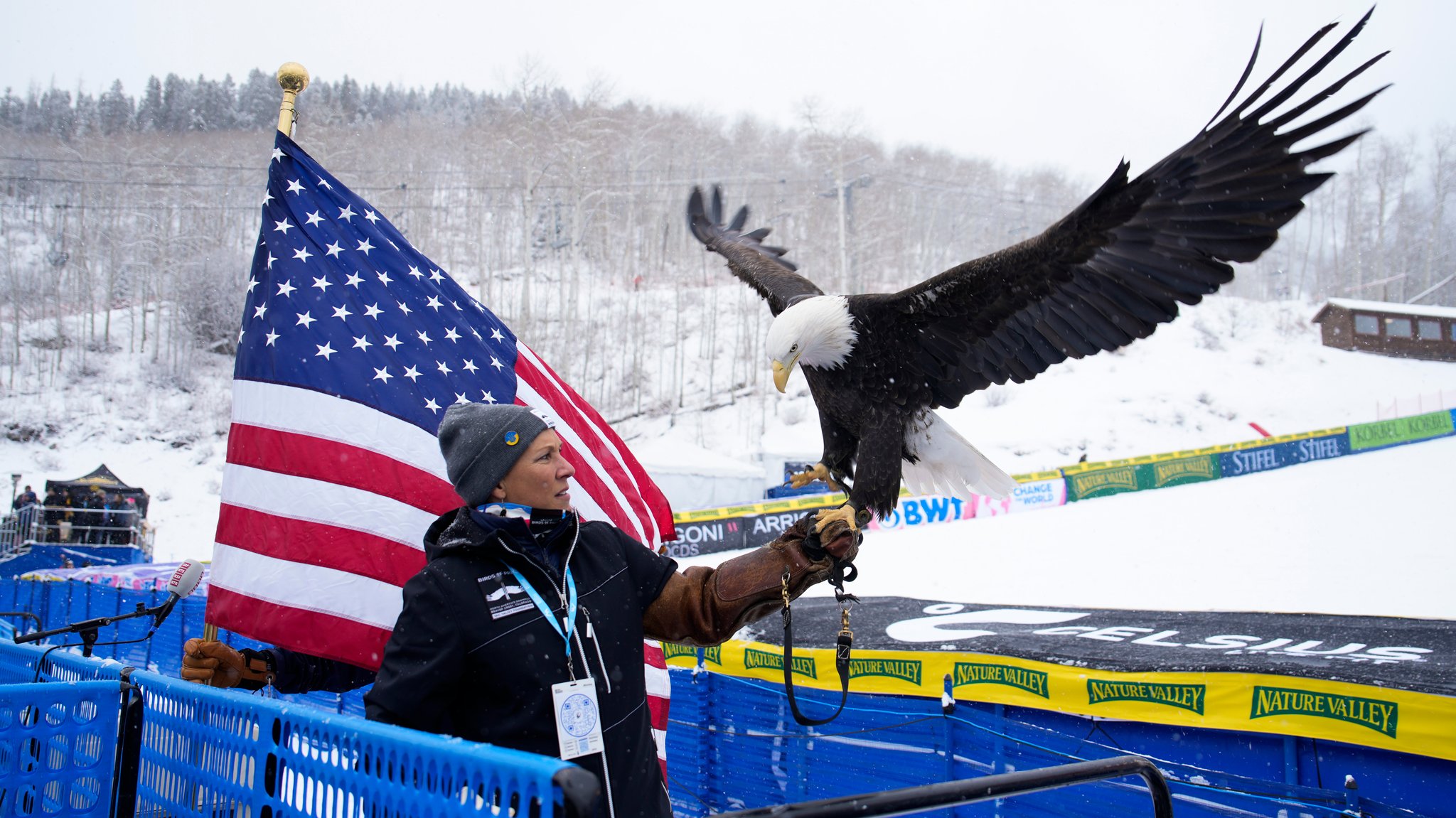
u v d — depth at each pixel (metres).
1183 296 2.94
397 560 2.77
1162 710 3.88
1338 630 4.95
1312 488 19.95
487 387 3.16
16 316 43.34
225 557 2.78
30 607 12.95
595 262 62.78
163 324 49.75
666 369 47.69
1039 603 12.03
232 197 63.72
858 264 55.41
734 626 1.81
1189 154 2.84
